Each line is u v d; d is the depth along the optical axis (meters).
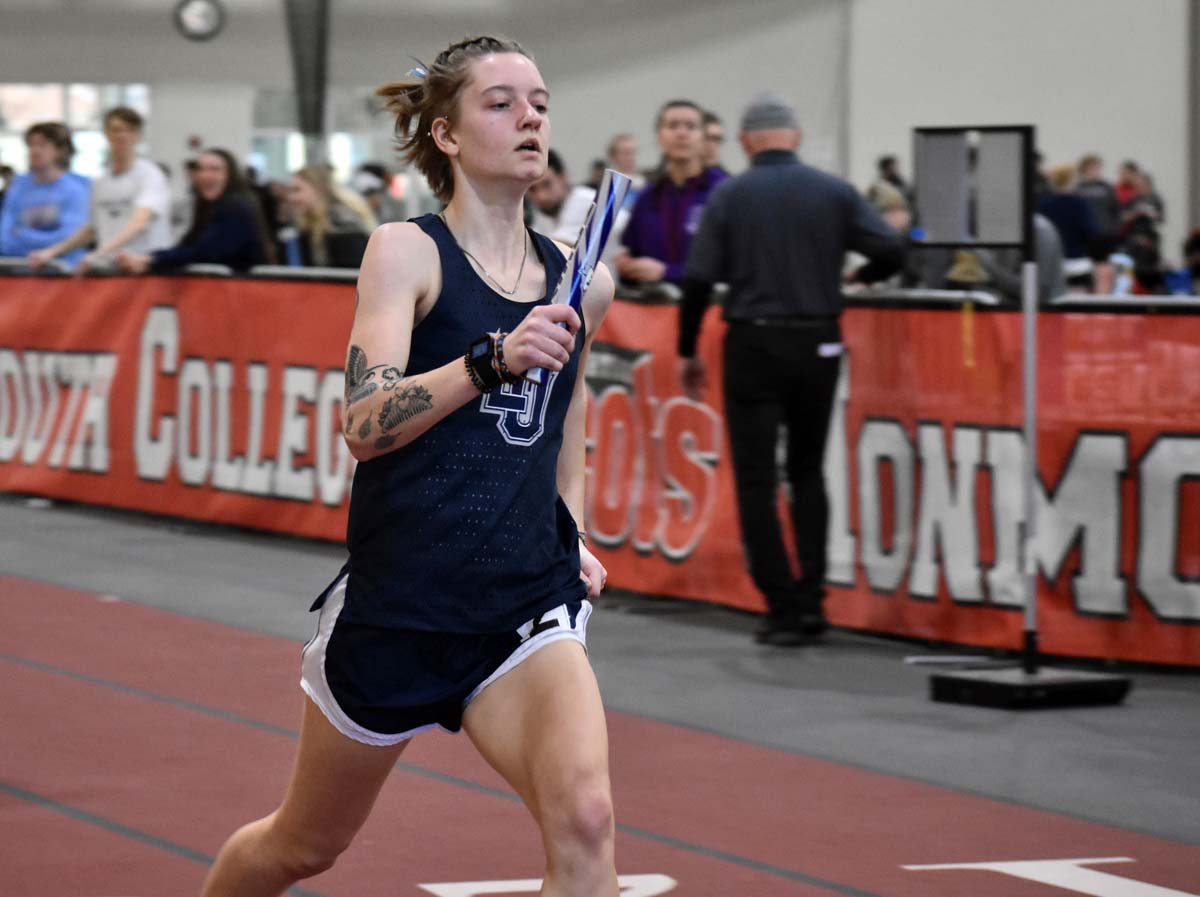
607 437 11.03
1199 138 22.64
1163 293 15.68
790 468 9.72
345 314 12.45
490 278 4.12
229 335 13.31
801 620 9.66
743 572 10.27
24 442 15.12
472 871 5.86
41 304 14.84
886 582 9.66
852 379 9.73
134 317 14.05
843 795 6.89
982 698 8.38
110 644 9.67
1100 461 8.92
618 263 10.93
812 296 9.32
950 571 9.36
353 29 18.14
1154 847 6.24
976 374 9.18
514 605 4.07
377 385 3.91
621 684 8.82
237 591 11.29
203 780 6.98
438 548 4.02
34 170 15.22
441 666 4.06
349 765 4.16
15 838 6.17
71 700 8.35
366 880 5.76
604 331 10.98
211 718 8.02
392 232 4.05
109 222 14.42
